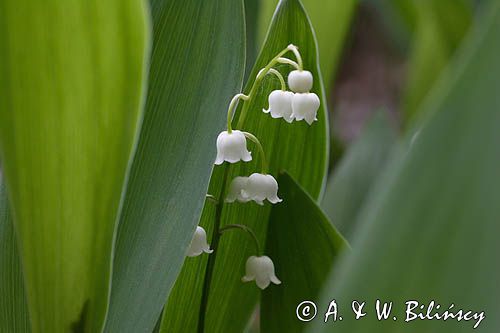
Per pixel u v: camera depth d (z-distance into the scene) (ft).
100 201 0.79
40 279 0.81
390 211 0.67
